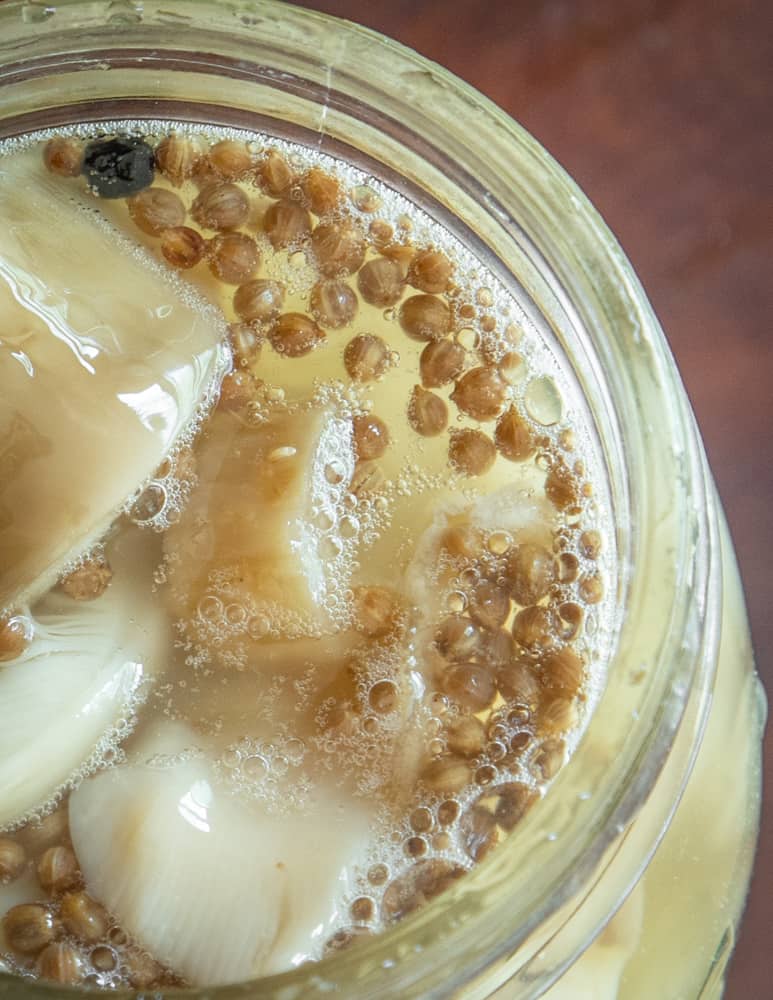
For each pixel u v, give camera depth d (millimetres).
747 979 164
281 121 159
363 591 149
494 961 133
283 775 146
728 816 161
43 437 145
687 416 145
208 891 142
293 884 143
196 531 148
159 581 149
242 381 152
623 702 137
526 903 133
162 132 160
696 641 139
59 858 144
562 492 153
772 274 174
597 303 146
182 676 148
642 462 142
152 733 147
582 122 177
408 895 144
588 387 152
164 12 153
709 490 154
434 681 149
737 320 174
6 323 145
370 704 147
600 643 149
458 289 158
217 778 146
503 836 145
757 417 172
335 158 160
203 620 147
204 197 156
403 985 131
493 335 157
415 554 151
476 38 177
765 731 169
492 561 151
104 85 158
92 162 157
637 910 155
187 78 158
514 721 149
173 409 148
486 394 154
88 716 146
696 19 177
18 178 155
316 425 150
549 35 177
